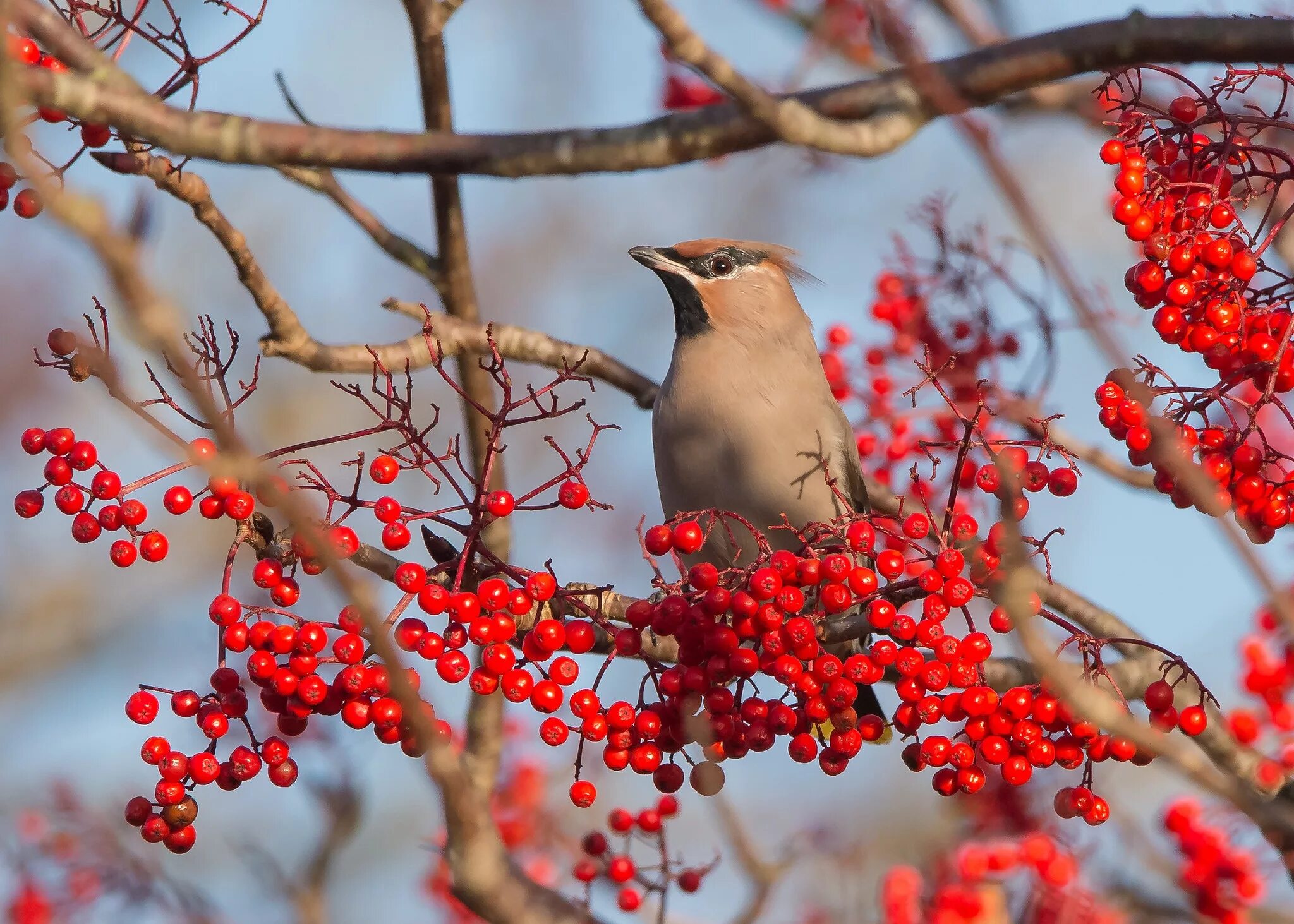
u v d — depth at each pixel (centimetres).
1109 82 778
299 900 1269
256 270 1082
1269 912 1004
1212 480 722
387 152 711
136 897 1310
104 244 452
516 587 747
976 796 1084
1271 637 1077
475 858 719
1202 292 757
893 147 726
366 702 704
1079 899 1009
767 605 733
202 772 702
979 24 1220
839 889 1188
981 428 839
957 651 724
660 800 1040
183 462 742
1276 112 769
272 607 729
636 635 744
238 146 712
